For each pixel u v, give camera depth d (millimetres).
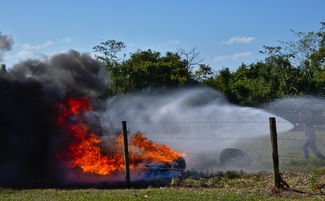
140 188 11742
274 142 10047
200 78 59031
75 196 10117
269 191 9797
